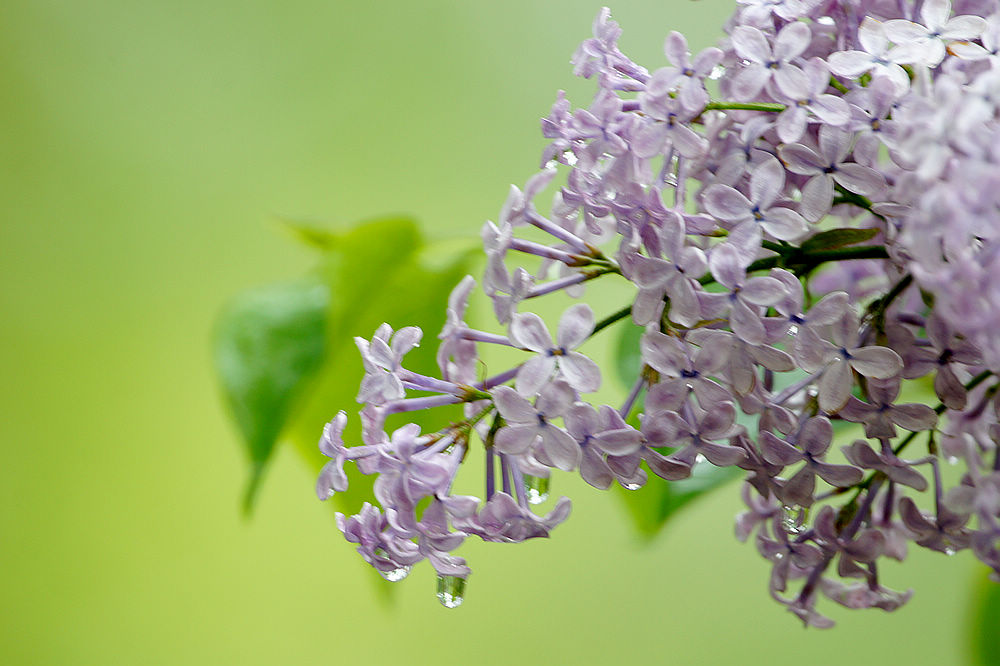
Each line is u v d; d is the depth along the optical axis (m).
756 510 0.74
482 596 1.18
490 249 0.69
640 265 0.67
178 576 1.25
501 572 1.18
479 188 1.29
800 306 0.67
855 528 0.70
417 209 1.29
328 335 0.77
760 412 0.68
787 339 0.67
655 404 0.67
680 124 0.68
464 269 0.78
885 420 0.68
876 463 0.68
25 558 1.28
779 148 0.67
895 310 0.70
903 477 0.68
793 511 0.71
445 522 0.68
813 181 0.67
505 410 0.67
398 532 0.68
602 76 0.69
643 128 0.68
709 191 0.67
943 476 0.89
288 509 1.25
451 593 0.69
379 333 0.69
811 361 0.67
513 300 0.68
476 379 0.70
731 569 1.16
